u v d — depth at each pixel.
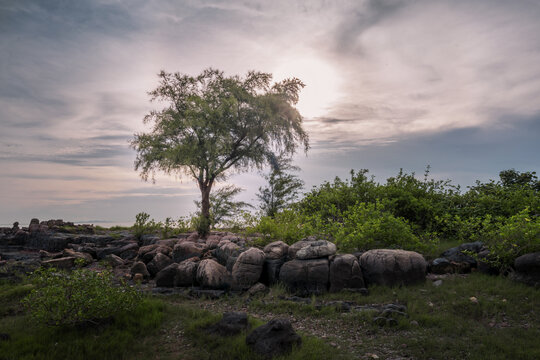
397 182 15.79
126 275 10.76
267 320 7.11
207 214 18.20
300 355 5.19
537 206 11.64
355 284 8.38
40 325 6.23
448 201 14.23
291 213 13.02
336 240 10.67
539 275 7.39
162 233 17.22
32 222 18.98
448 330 5.98
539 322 6.06
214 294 8.82
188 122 17.80
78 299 6.23
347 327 6.49
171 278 9.88
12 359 5.15
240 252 10.35
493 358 5.01
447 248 10.92
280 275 9.11
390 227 10.15
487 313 6.56
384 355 5.33
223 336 6.02
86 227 19.09
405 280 8.26
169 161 17.73
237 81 20.25
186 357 5.44
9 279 10.08
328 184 16.69
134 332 6.27
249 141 20.20
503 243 8.36
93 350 5.55
